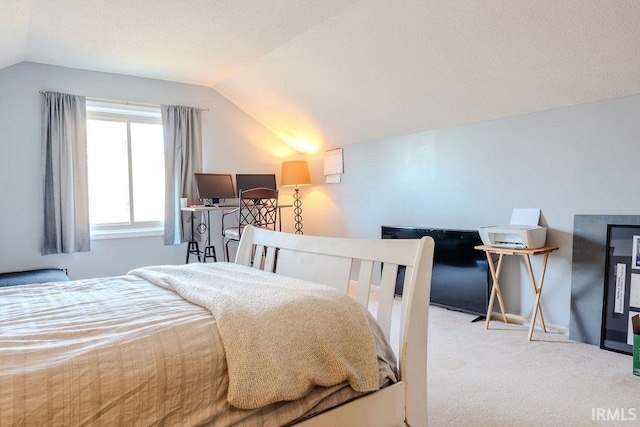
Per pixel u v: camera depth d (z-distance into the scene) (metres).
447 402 1.96
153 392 0.96
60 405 0.86
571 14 2.15
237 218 4.77
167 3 2.56
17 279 3.12
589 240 2.69
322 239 1.75
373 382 1.22
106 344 0.99
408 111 3.57
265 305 1.22
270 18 2.80
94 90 3.93
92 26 2.88
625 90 2.47
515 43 2.46
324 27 2.94
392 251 1.45
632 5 1.99
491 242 2.98
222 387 1.04
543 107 2.88
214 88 4.62
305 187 5.26
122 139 4.19
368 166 4.35
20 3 2.41
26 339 1.03
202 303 1.29
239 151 4.83
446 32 2.58
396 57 2.98
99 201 4.09
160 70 3.96
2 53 3.12
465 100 3.13
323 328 1.21
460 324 3.12
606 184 2.61
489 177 3.25
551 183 2.88
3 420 0.80
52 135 3.63
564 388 2.08
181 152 4.33
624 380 2.16
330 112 4.14
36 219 3.66
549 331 2.92
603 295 2.62
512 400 1.97
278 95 4.24
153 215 4.41
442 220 3.63
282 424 1.11
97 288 1.66
